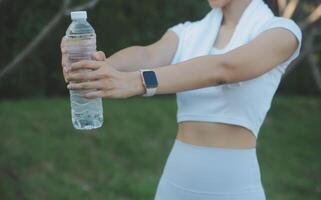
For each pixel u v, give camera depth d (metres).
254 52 2.32
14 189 5.93
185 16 9.50
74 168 6.60
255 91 2.52
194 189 2.59
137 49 2.69
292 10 4.59
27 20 8.33
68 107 7.77
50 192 6.06
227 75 2.29
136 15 9.28
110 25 9.09
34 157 6.47
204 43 2.65
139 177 6.77
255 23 2.54
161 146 7.57
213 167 2.55
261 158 7.96
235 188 2.55
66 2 4.61
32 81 8.84
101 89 2.18
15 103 7.81
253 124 2.56
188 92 2.59
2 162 6.21
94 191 6.31
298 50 2.44
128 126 7.71
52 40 8.69
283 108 9.73
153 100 8.93
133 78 2.21
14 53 8.31
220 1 2.60
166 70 2.25
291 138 8.72
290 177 7.51
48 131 7.04
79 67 2.16
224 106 2.53
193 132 2.61
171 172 2.66
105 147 7.13
